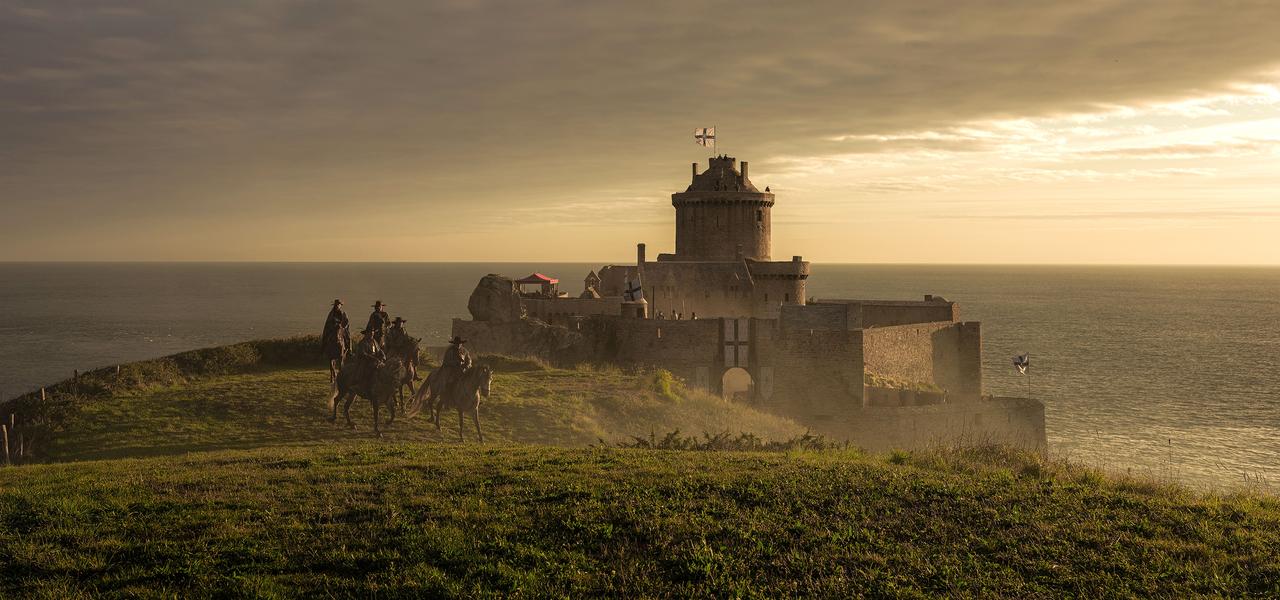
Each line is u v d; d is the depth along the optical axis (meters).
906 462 22.62
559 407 39.41
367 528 16.19
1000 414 60.28
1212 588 13.48
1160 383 112.06
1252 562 14.46
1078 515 16.89
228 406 36.62
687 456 23.17
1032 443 61.38
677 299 90.19
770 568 14.42
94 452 30.89
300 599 13.38
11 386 119.25
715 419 42.88
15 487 19.81
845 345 60.38
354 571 14.30
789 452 25.03
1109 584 13.71
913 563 14.52
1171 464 65.56
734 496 18.19
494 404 38.88
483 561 14.61
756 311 92.62
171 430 33.25
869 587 13.66
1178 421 85.00
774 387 61.38
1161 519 16.66
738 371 71.88
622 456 23.16
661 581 13.91
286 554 14.95
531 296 87.56
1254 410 91.31
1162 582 13.77
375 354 34.28
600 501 17.77
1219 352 148.00
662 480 19.56
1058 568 14.33
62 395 38.81
